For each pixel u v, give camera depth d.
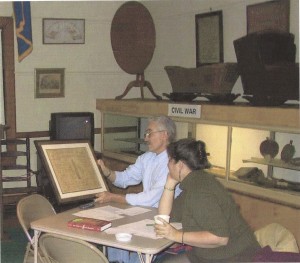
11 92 5.18
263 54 3.43
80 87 5.58
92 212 2.63
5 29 5.07
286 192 3.26
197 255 2.28
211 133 3.94
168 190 2.50
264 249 2.17
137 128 4.96
